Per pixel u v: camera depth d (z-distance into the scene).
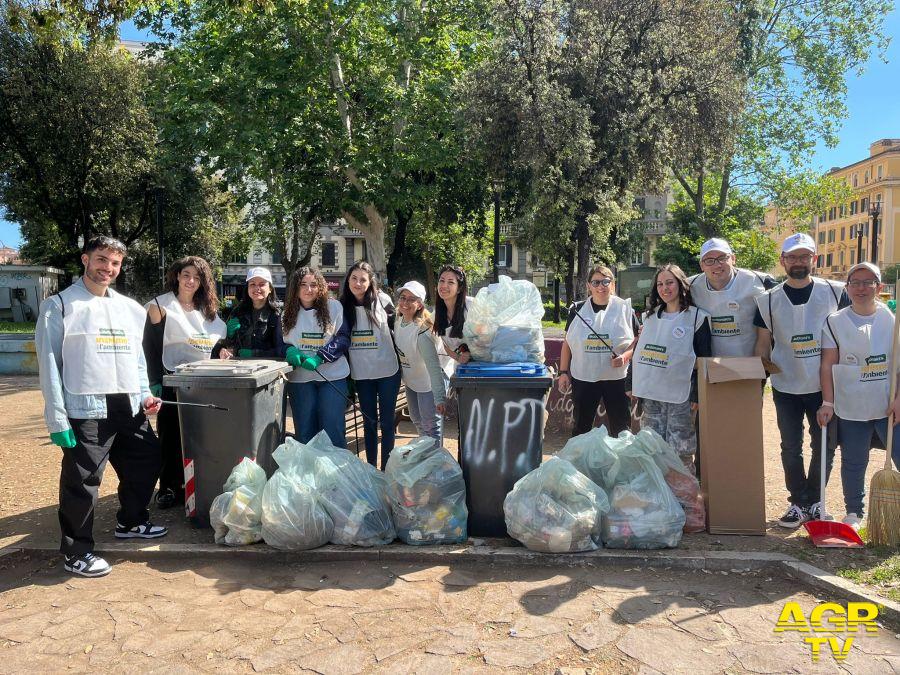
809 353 4.38
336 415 5.00
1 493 5.46
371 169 18.11
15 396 10.77
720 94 16.16
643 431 4.29
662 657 2.93
